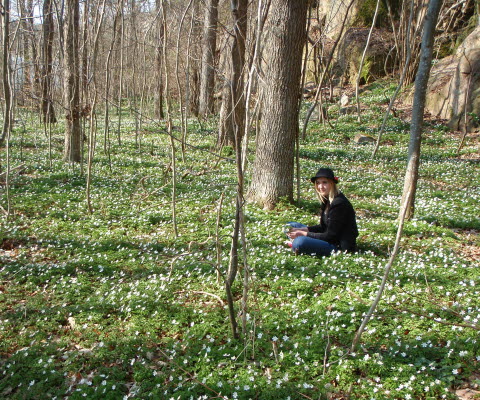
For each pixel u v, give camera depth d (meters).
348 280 5.89
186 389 3.90
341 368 4.02
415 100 8.62
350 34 30.77
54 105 25.62
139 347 4.59
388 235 8.16
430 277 6.02
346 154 18.19
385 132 21.88
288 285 5.80
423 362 4.12
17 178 12.48
